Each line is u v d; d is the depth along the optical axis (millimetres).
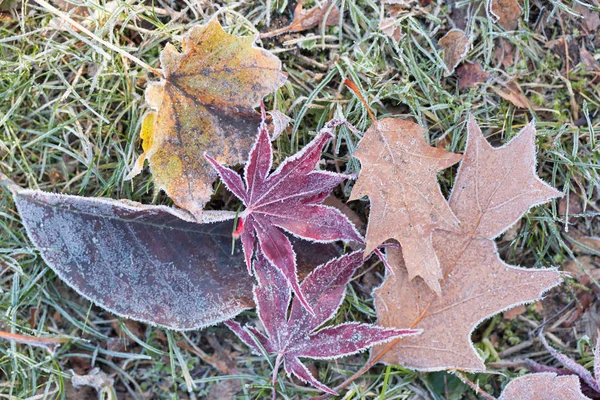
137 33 557
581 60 561
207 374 558
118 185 552
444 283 538
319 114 559
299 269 543
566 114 562
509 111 559
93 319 557
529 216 555
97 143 553
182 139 524
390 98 558
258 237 520
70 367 554
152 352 558
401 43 555
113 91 546
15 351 541
